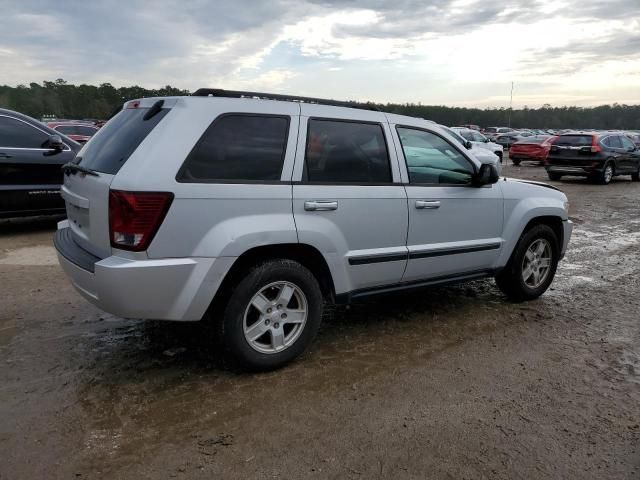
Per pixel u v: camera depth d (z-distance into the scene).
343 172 3.77
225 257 3.20
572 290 5.78
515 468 2.63
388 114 4.14
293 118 3.57
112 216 3.06
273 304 3.51
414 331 4.42
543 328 4.57
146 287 3.04
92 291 3.17
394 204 3.98
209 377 3.48
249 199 3.29
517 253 5.02
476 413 3.13
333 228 3.66
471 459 2.69
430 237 4.27
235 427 2.91
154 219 3.01
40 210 7.77
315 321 3.69
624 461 2.71
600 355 4.02
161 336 4.14
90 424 2.90
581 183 17.59
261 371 3.55
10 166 7.39
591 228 9.73
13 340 4.02
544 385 3.51
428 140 4.36
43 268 5.97
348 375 3.57
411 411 3.13
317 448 2.75
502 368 3.75
